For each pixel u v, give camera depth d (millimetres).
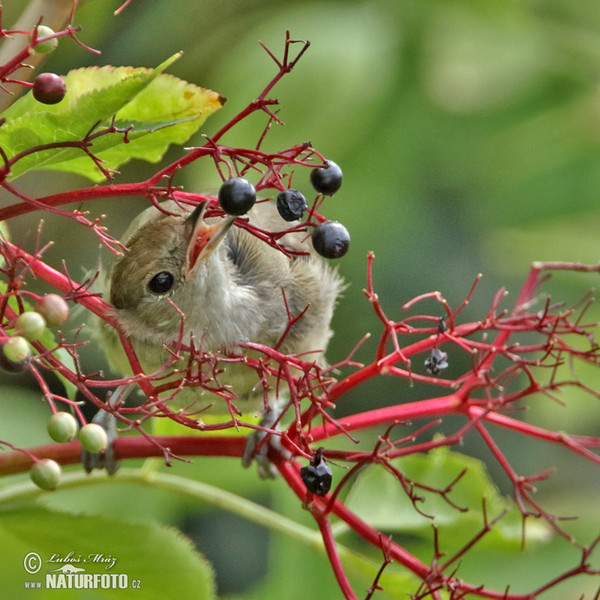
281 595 8602
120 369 8266
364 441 9938
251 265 8289
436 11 11273
